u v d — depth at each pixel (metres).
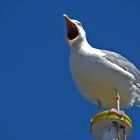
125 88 13.67
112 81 13.52
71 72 14.10
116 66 13.70
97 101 14.09
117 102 13.45
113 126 12.20
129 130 12.27
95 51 14.05
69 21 14.75
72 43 14.37
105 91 13.65
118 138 11.99
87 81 13.67
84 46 14.27
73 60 13.99
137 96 14.27
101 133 12.46
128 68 14.20
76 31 14.58
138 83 14.27
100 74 13.52
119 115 12.17
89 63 13.70
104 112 12.25
